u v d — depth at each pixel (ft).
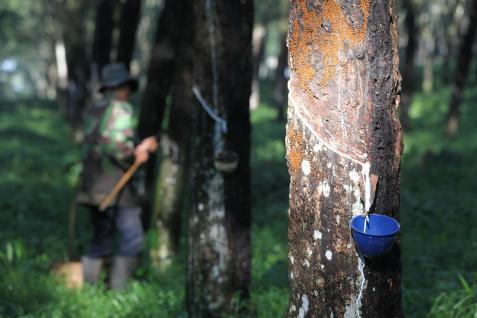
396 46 8.95
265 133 76.33
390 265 9.43
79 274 19.65
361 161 8.88
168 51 24.84
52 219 29.76
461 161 47.42
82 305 17.06
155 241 21.36
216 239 15.02
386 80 8.84
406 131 71.36
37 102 123.34
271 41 230.48
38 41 146.82
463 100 91.35
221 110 14.70
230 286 15.29
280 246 23.06
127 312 16.46
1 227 26.99
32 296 17.33
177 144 21.20
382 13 8.68
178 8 24.64
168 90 25.55
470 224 27.07
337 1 8.63
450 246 22.65
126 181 18.97
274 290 17.06
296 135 9.33
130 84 19.21
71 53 65.98
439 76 127.13
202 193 14.97
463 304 15.55
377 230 8.96
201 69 14.70
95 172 18.65
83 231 27.22
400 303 9.77
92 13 92.63
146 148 18.51
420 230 25.88
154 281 19.36
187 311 15.57
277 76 90.38
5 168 45.29
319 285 9.45
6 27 112.47
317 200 9.22
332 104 8.89
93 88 49.67
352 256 9.14
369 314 9.36
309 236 9.44
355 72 8.73
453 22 108.68
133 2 34.58
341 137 8.91
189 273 15.49
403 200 31.35
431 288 17.66
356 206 8.98
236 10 14.48
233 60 14.62
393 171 9.17
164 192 21.35
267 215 30.17
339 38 8.71
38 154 54.13
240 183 15.19
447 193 34.19
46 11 113.80
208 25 14.44
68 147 62.03
